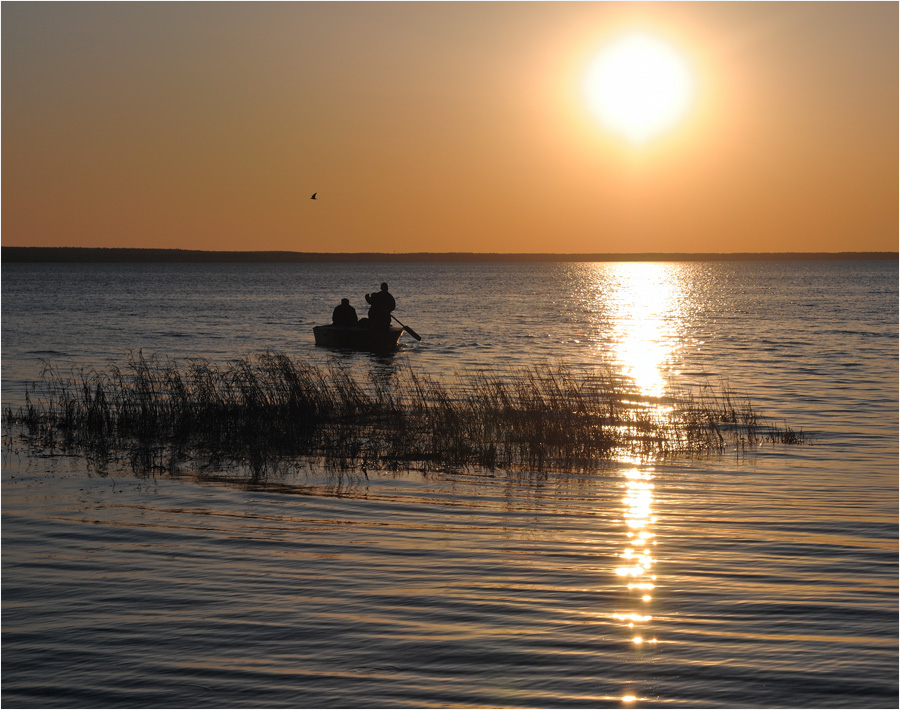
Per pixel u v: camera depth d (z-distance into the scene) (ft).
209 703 26.94
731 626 32.32
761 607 34.06
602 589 35.83
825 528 44.83
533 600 34.68
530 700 27.17
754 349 161.48
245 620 32.65
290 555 39.93
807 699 27.22
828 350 159.12
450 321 244.22
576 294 466.70
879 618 33.04
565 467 59.77
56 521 45.16
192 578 36.99
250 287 532.73
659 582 36.68
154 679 28.37
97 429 73.00
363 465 59.67
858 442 69.87
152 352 146.51
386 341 147.33
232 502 49.32
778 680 28.32
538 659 29.68
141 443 67.41
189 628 31.99
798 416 83.76
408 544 41.68
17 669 28.96
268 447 65.72
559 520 46.09
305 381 83.56
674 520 46.11
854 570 38.32
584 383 106.93
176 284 579.48
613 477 56.75
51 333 187.93
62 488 52.39
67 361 131.03
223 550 40.63
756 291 502.38
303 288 515.91
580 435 68.69
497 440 68.08
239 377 89.10
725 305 347.56
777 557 40.09
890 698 27.25
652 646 30.60
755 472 58.59
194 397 81.10
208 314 266.57
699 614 33.35
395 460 61.36
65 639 31.12
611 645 30.68
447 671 28.84
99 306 310.86
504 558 39.63
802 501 50.55
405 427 72.59
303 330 201.46
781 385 108.47
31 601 34.45
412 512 47.50
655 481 55.57
